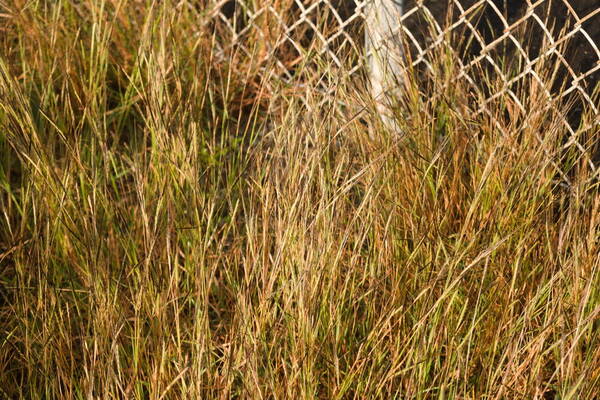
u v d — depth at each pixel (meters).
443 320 2.68
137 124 4.27
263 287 2.71
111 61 4.43
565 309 2.80
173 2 4.44
